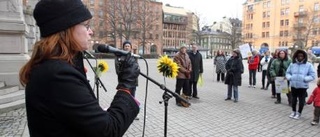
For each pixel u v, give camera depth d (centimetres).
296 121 639
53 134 106
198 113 699
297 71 657
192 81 900
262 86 1182
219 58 1420
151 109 729
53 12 112
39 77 106
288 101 826
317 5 6619
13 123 548
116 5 5225
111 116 119
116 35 5566
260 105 816
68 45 115
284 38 7356
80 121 104
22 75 117
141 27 5753
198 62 902
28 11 1622
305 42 6084
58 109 103
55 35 114
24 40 877
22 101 704
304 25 6706
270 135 534
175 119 634
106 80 1387
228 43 8644
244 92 1073
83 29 120
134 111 130
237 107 782
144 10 5475
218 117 663
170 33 8419
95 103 112
